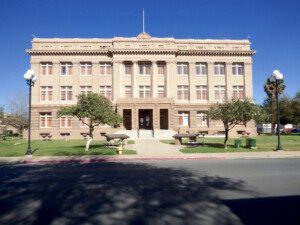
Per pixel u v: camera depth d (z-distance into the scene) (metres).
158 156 15.99
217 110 19.72
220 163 13.06
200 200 6.17
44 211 5.43
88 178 9.16
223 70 42.19
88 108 19.31
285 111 49.62
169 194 6.76
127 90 40.66
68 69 40.44
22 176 9.77
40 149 20.58
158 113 37.62
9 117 56.09
